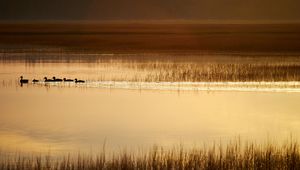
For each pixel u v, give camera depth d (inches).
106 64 7352.4
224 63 7160.4
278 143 3548.2
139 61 7672.2
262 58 7751.0
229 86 5595.5
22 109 4704.7
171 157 3120.1
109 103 4948.3
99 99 5113.2
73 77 6225.4
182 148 3329.2
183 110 4665.4
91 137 3814.0
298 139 3671.3
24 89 5600.4
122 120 4343.0
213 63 7185.0
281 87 5511.8
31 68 7062.0
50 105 4877.0
